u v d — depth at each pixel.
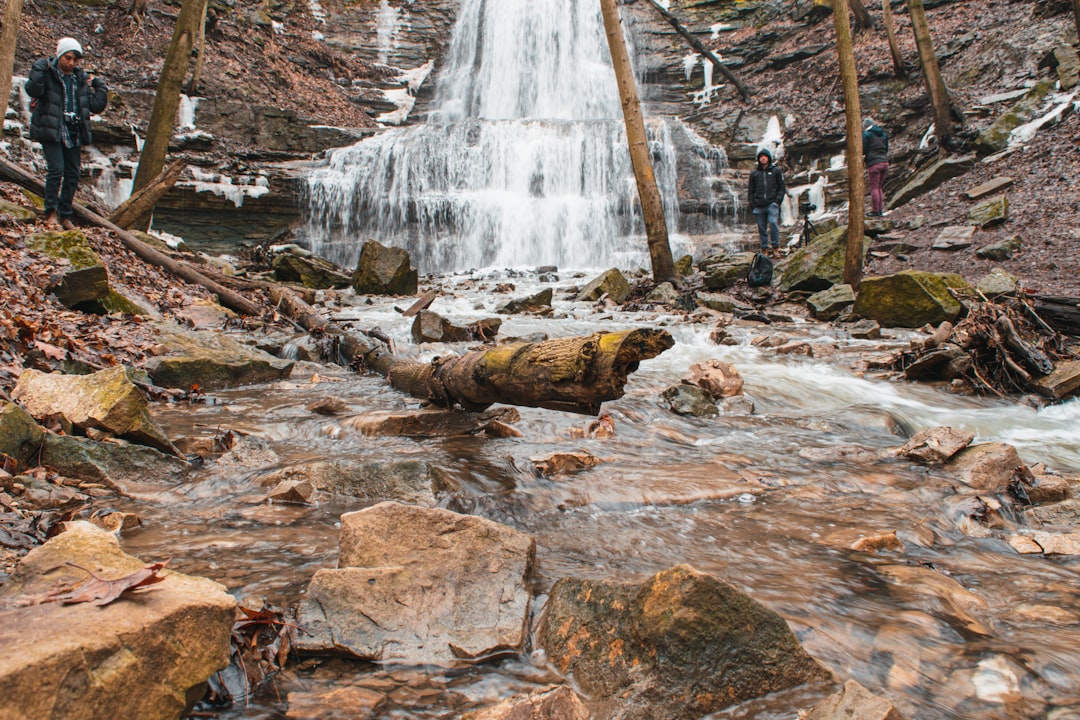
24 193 10.32
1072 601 2.65
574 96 25.95
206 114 19.42
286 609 2.30
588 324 9.56
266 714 1.88
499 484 3.66
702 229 19.59
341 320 9.12
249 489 3.54
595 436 4.75
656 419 5.31
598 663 2.09
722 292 12.32
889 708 1.80
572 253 18.80
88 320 6.17
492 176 19.97
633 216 19.14
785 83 23.22
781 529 3.26
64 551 2.06
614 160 20.05
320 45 24.75
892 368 7.22
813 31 23.86
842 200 19.45
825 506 3.59
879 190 15.37
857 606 2.52
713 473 4.00
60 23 19.89
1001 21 19.72
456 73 26.20
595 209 19.00
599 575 2.69
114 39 20.20
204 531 2.99
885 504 3.64
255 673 2.02
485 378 4.19
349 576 2.31
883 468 4.25
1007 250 11.91
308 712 1.90
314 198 18.41
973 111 17.42
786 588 2.63
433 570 2.40
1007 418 5.71
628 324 9.61
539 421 4.94
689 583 2.06
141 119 18.56
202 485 3.54
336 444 4.35
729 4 26.41
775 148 21.47
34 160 15.45
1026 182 14.30
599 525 3.25
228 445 4.09
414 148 19.62
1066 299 7.46
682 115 24.42
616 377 3.40
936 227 13.95
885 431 5.22
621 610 2.16
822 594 2.59
